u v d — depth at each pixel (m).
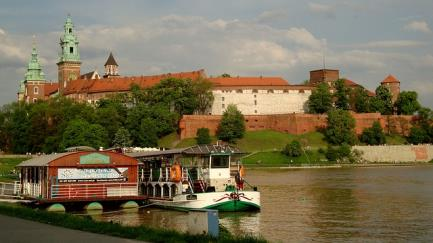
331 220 47.62
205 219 26.75
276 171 140.75
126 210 55.69
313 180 104.69
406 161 185.00
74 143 141.75
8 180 94.31
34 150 165.25
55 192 55.16
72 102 182.00
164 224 45.38
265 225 44.94
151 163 64.06
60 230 29.09
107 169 57.47
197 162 57.34
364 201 63.88
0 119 179.75
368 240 37.25
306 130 197.38
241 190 55.31
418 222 45.88
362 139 192.75
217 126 193.75
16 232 28.36
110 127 168.00
